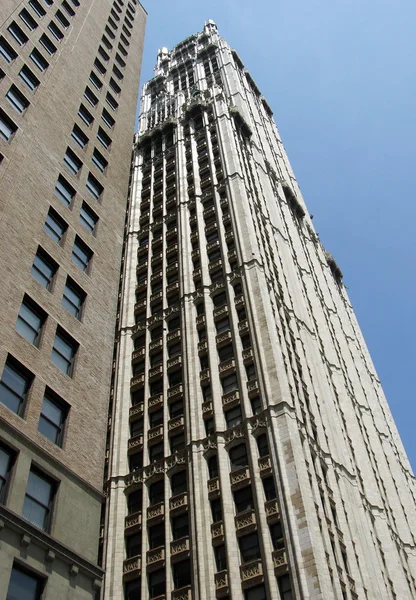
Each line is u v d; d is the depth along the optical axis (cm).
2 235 2681
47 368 2555
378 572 4428
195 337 5506
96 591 2200
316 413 5119
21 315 2586
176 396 5156
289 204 9644
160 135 9262
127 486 4738
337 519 4334
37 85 3769
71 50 4512
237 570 3722
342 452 5169
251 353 5003
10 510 1981
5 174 2939
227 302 5622
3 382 2309
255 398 4672
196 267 6338
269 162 9638
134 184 8412
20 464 2150
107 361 3000
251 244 6056
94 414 2702
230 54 12231
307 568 3494
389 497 6369
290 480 3953
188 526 4191
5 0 3959
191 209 7212
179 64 12331
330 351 7038
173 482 4562
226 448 4462
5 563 1888
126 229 7594
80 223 3406
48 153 3441
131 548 4328
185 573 3950
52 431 2442
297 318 6272
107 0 6003
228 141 7981
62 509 2239
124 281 6775
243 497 4116
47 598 1969
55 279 2923
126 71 5400
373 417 7850
